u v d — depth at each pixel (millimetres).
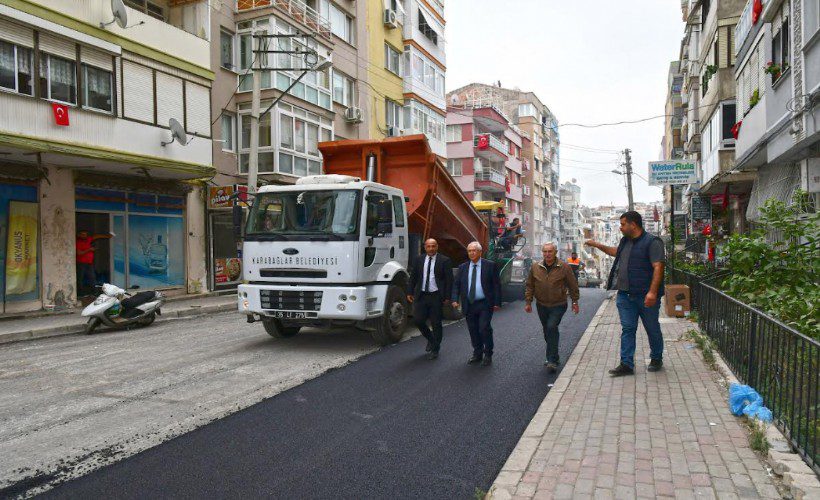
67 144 13992
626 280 6602
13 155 13422
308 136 22844
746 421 4711
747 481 3602
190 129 18234
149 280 17594
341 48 26219
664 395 5633
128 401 6027
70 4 14328
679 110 44781
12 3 12938
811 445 3637
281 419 5414
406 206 10844
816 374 3635
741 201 22547
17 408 5777
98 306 11133
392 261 9734
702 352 7523
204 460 4398
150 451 4586
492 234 16922
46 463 4344
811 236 7891
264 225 9336
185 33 18047
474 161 50875
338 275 8719
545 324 7508
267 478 4070
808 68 10125
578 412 5250
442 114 37156
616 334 9867
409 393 6344
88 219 16047
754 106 14289
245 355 8547
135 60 16250
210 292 19297
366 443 4770
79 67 14625
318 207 9031
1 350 9273
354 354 8617
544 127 75438
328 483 3986
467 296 7809
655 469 3836
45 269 14367
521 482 3748
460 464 4312
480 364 7879
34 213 14195
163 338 10320
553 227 80812
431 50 35500
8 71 13016
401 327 9711
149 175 16875
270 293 9102
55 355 8680
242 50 21078
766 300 7305
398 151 11047
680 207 47156
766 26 12891
